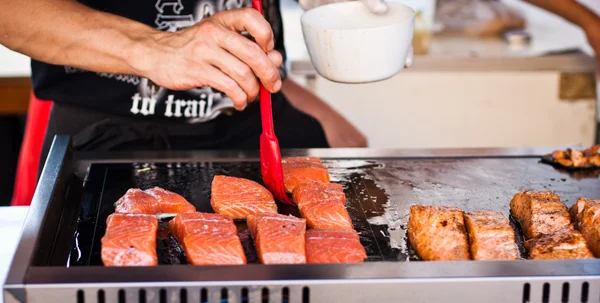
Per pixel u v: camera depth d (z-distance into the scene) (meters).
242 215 1.57
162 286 1.18
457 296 1.21
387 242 1.47
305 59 3.29
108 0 2.13
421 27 3.46
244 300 1.21
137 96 2.18
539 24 3.71
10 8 1.76
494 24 3.69
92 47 1.72
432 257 1.39
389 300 1.20
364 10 1.62
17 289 1.16
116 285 1.17
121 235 1.34
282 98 2.41
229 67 1.54
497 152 1.98
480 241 1.38
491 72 3.35
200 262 1.32
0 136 3.71
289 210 1.63
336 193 1.61
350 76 1.51
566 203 1.69
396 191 1.73
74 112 2.22
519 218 1.59
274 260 1.31
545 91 3.38
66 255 1.40
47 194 1.52
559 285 1.21
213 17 1.59
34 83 2.16
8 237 1.63
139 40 1.69
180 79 1.61
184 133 2.24
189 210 1.57
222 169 1.84
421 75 3.37
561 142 3.49
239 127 2.28
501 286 1.21
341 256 1.34
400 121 3.47
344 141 2.85
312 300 1.20
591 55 3.30
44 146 2.19
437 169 1.86
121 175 1.79
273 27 2.30
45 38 1.76
